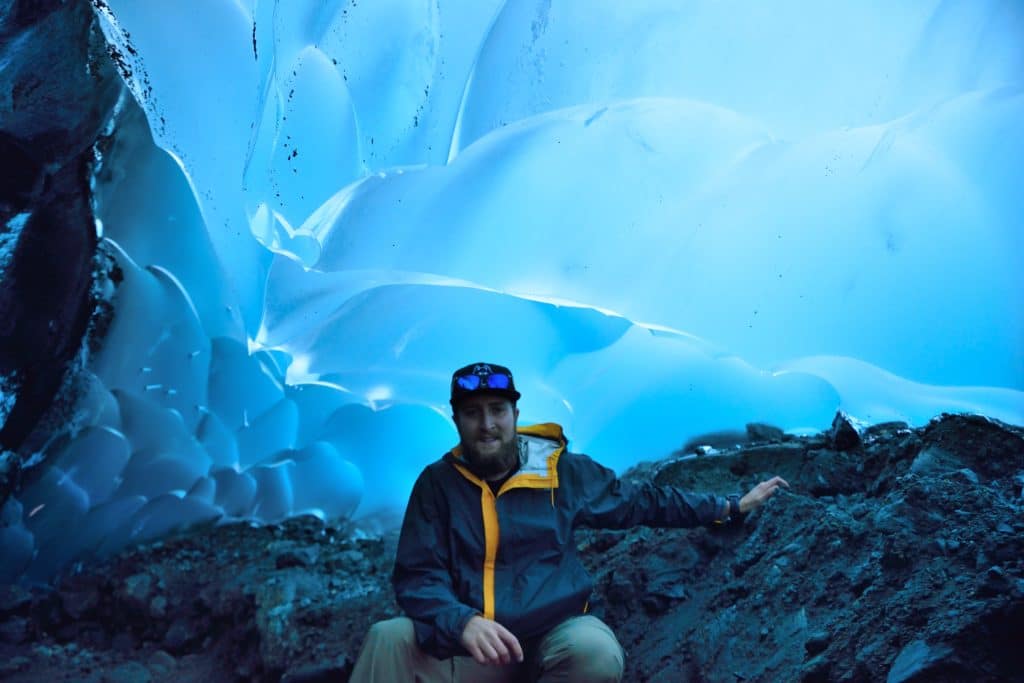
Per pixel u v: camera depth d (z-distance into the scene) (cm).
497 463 231
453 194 413
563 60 411
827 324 366
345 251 422
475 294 424
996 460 280
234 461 477
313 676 341
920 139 360
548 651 221
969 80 366
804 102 388
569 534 235
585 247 395
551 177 402
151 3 454
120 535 469
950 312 347
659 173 392
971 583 222
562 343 416
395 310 436
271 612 381
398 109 466
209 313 472
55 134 438
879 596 239
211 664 397
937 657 204
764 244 375
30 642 431
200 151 464
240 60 469
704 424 394
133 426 465
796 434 376
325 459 469
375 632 227
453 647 213
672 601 295
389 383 439
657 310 386
